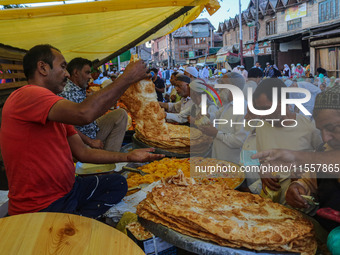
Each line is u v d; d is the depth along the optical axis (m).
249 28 34.75
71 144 2.40
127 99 3.71
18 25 3.37
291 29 26.16
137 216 2.06
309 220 1.87
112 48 6.37
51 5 2.37
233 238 1.59
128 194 2.73
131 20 3.89
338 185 1.72
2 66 3.89
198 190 2.15
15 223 1.34
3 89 3.78
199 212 1.82
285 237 1.59
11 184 2.00
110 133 3.92
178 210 1.80
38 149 1.95
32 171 1.95
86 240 1.23
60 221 1.36
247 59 30.38
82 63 3.54
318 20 22.38
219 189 2.15
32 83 2.11
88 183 2.39
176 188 2.18
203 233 1.67
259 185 2.26
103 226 1.33
